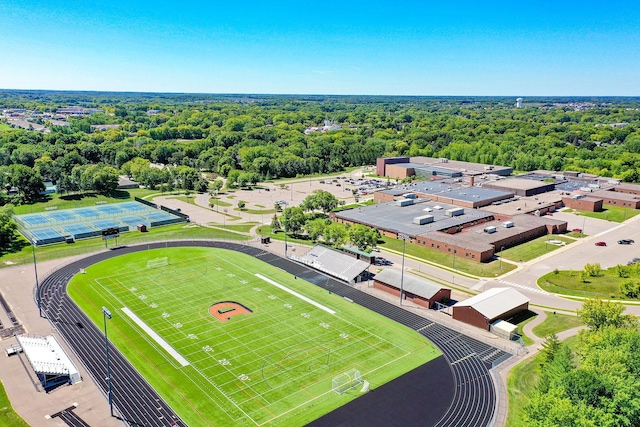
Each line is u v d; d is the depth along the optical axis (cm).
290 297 12269
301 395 8300
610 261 15200
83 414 7750
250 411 7862
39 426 7444
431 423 7656
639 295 12350
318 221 17100
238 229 18512
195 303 11788
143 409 7888
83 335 10188
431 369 9169
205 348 9738
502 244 16350
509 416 7800
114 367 9044
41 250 15550
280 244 16700
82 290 12462
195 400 8125
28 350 9000
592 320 9381
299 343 10012
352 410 7925
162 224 18950
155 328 10525
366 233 15325
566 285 13162
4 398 8100
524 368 9162
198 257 15100
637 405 6550
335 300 12169
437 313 11606
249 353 9588
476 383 8725
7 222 16162
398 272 13162
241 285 12950
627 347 7606
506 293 11719
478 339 10350
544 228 18238
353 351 9750
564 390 6812
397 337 10369
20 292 12300
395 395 8344
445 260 15212
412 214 19588
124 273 13638
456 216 19338
